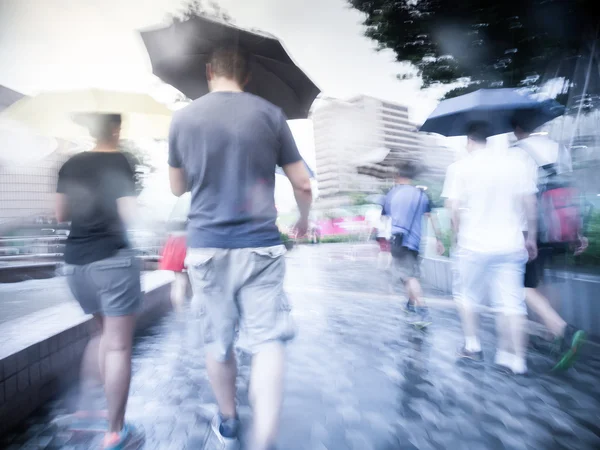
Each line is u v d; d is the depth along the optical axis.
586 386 3.45
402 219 5.63
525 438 2.67
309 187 2.40
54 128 3.30
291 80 3.68
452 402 3.19
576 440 2.64
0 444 2.61
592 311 4.40
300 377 3.71
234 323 2.27
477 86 9.19
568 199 4.18
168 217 5.38
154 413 3.05
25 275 10.41
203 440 2.66
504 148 3.80
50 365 3.33
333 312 6.30
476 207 3.75
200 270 2.19
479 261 3.77
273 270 2.20
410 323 5.50
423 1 8.23
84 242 2.44
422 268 9.03
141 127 3.27
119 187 2.49
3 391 2.74
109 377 2.48
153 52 3.84
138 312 2.57
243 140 2.15
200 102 2.25
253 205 2.17
